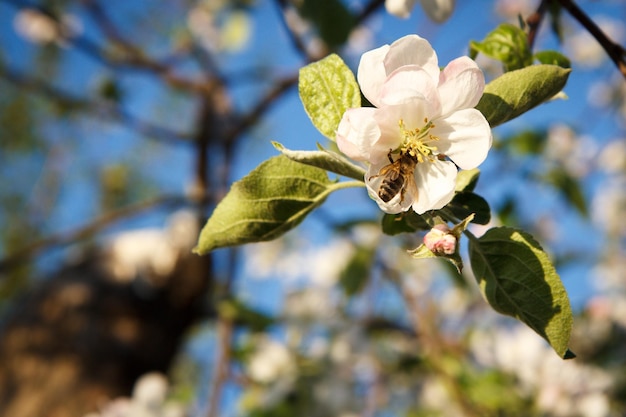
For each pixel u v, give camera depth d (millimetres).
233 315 690
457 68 232
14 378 715
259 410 653
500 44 293
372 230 725
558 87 242
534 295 239
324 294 737
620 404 618
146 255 777
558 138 767
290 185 255
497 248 241
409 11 312
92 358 729
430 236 215
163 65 849
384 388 707
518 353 636
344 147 227
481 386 629
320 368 673
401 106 229
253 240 264
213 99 831
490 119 241
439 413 713
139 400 675
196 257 772
